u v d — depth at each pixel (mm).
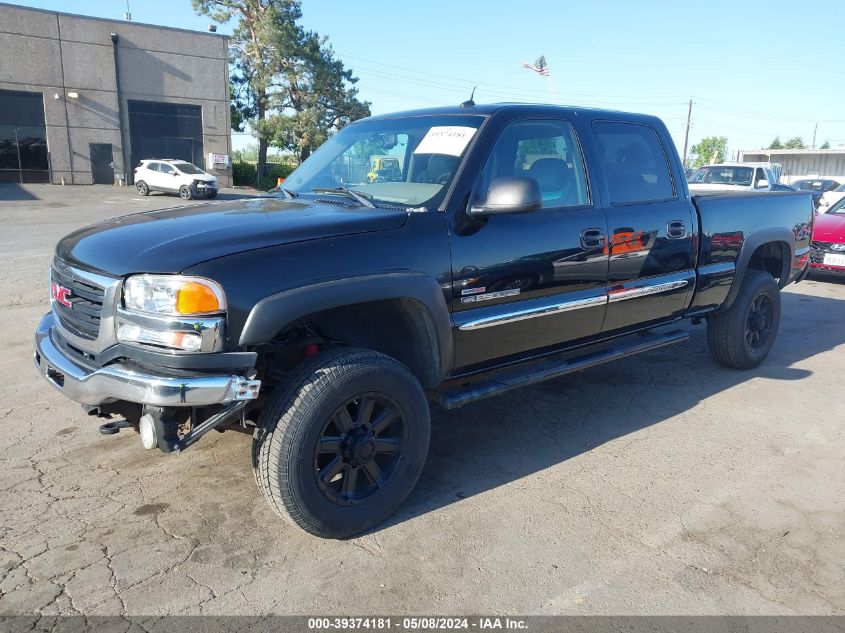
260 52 41312
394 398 3010
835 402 4902
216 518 3145
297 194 3766
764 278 5375
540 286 3619
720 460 3893
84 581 2652
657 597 2643
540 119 3773
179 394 2469
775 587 2721
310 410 2711
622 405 4766
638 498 3428
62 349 3006
